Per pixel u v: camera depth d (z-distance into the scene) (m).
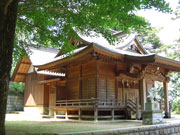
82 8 9.28
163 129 11.09
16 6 6.84
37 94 24.69
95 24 9.58
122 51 16.94
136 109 14.83
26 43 13.16
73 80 17.94
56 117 18.25
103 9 8.11
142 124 11.38
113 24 9.55
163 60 14.46
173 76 29.16
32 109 25.16
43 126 10.55
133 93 18.22
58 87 19.78
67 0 9.51
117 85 16.77
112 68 16.66
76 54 14.36
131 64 15.45
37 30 11.70
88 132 7.48
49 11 10.29
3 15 6.30
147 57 13.58
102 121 13.30
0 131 5.78
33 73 26.19
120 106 15.34
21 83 32.88
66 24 10.99
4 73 6.11
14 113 27.25
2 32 6.26
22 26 11.80
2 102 5.93
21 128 9.55
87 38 17.02
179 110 27.30
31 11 10.28
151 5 7.60
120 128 8.77
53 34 11.64
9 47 6.39
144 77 15.00
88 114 16.70
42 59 24.47
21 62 25.91
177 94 28.86
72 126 10.41
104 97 15.62
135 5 7.29
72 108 15.95
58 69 19.86
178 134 12.31
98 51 13.39
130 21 8.54
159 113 11.95
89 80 16.22
